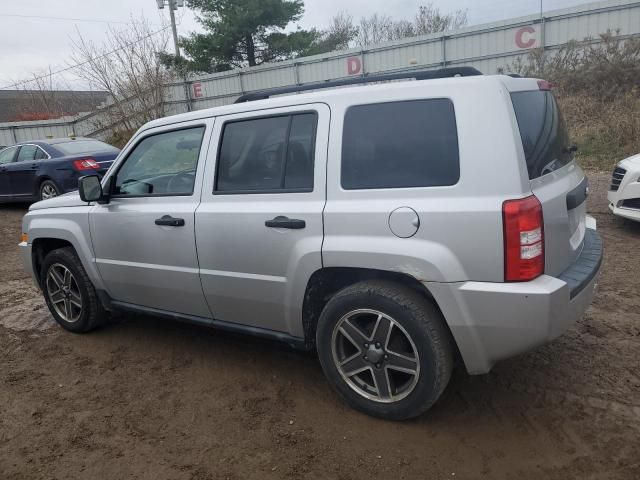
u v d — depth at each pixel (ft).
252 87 83.82
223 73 85.20
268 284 10.96
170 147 12.69
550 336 8.70
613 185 22.84
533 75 55.52
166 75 71.72
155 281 12.95
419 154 9.33
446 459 9.12
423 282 9.04
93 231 13.98
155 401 11.59
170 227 12.23
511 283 8.59
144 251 12.91
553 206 9.13
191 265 12.09
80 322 15.21
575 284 9.24
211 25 96.02
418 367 9.49
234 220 11.16
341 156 10.02
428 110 9.36
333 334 10.33
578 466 8.75
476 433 9.77
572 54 54.39
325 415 10.63
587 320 14.10
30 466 9.60
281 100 11.01
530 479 8.53
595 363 11.91
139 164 13.24
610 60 50.14
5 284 21.25
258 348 13.88
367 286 9.77
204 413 10.99
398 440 9.70
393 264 9.27
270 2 93.56
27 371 13.37
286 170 10.77
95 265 14.21
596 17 57.57
